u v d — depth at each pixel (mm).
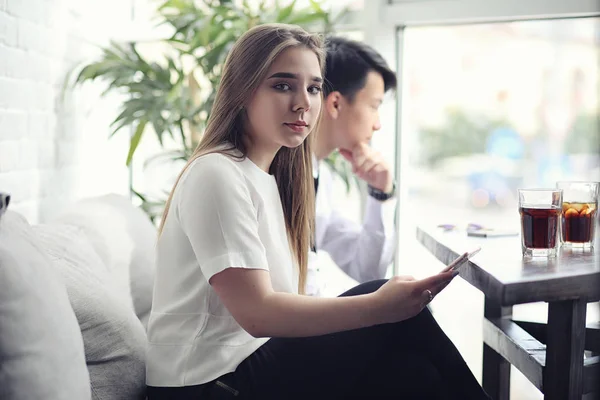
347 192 2592
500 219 2738
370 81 2217
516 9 2426
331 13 2641
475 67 2660
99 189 2703
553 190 1488
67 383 1225
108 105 2771
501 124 2682
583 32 2521
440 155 2750
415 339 1476
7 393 1158
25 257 1258
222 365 1394
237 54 1500
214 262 1326
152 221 2619
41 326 1213
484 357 1936
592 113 2578
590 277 1274
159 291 1464
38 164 2254
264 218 1469
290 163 1646
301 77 1470
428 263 2758
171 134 2574
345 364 1405
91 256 1770
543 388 1460
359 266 2387
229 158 1447
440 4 2510
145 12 2797
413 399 1416
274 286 1482
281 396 1382
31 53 2188
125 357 1515
